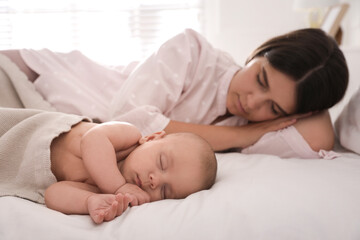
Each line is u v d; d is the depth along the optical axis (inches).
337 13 97.7
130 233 25.0
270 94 45.9
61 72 54.6
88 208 28.1
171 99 50.5
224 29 117.3
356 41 105.6
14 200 28.7
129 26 119.5
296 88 45.3
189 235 25.0
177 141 35.9
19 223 25.0
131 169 34.1
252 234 25.0
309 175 32.6
